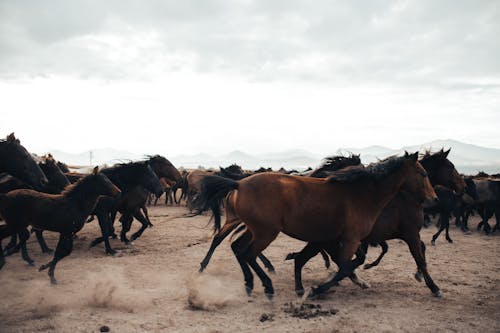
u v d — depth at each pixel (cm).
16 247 845
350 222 544
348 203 544
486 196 1348
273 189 539
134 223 1459
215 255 901
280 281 677
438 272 742
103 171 969
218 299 559
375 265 721
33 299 555
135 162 995
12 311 505
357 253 611
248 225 554
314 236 551
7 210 648
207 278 689
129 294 579
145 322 471
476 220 1755
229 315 499
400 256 891
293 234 551
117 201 932
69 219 663
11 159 762
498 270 761
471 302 557
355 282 630
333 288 631
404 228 602
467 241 1162
